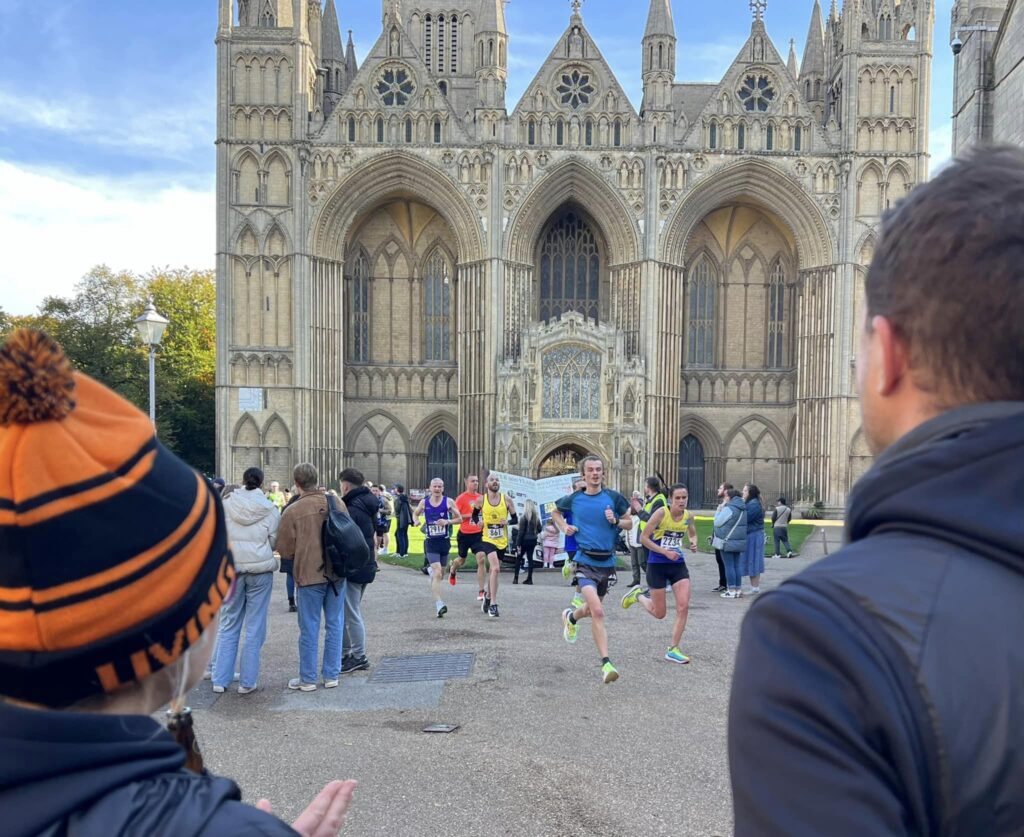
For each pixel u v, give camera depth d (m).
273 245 50.12
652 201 50.50
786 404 55.69
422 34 65.69
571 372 50.06
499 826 5.96
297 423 49.69
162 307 71.56
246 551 9.57
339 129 50.50
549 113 51.00
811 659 1.19
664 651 11.64
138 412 1.40
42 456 1.16
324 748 7.67
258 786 6.78
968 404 1.33
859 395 1.56
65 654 1.18
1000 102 19.78
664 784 6.75
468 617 14.59
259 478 9.90
